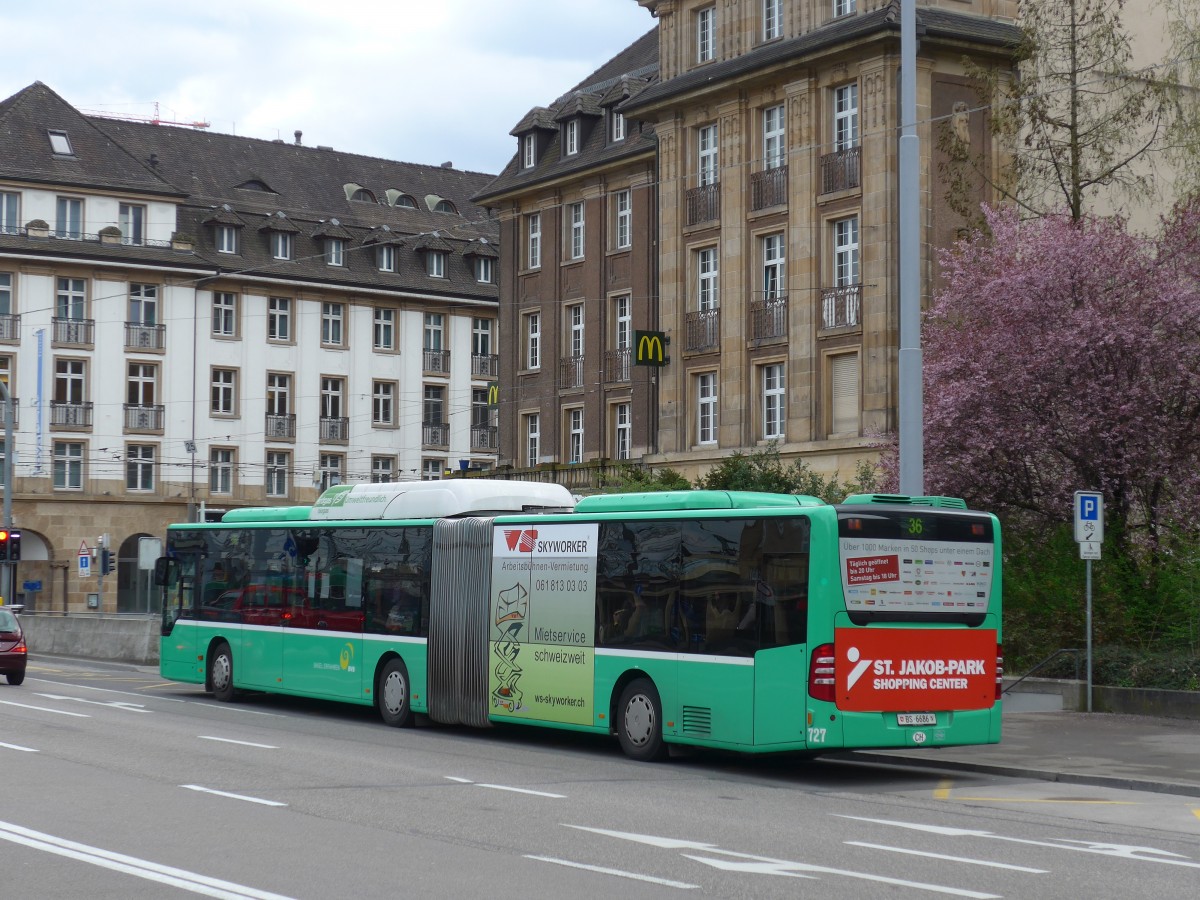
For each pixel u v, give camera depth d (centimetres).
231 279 7338
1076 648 2412
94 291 7012
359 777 1570
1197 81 2980
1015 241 2850
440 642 2220
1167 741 1959
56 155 7031
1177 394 2631
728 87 4056
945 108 3719
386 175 8362
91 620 4312
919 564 1723
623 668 1905
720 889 973
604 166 4606
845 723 1659
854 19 3756
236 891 941
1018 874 1054
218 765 1656
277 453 7450
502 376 5072
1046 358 2612
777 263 3991
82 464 6969
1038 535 2670
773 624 1714
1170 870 1081
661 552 1875
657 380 4381
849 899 949
